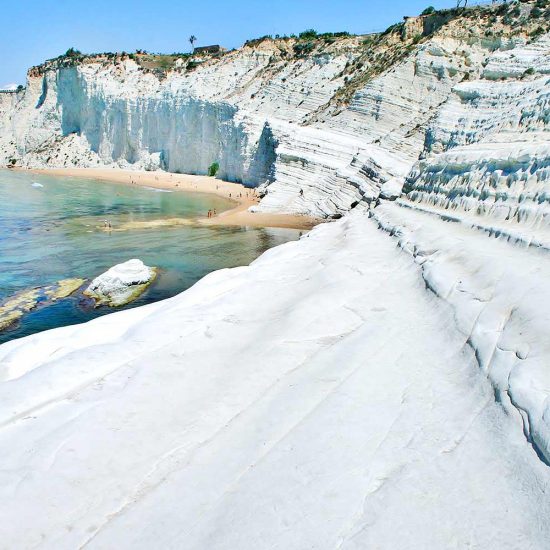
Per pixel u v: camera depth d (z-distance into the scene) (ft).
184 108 307.17
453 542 15.90
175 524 19.56
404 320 34.22
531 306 25.44
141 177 295.69
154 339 36.81
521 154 46.98
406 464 19.94
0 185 250.37
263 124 254.68
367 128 199.72
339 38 290.15
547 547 14.66
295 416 24.93
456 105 136.05
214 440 24.71
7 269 102.22
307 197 175.32
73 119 374.43
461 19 213.87
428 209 65.98
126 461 23.41
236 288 49.55
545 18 194.59
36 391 29.43
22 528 19.71
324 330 34.96
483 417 21.45
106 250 119.55
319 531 17.40
